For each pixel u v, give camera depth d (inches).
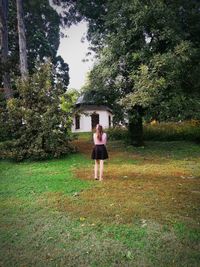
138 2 614.9
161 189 343.9
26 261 195.6
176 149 666.2
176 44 622.8
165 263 189.2
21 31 839.1
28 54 1175.6
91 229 239.3
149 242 216.1
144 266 186.9
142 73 582.9
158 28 633.6
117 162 536.1
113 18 661.9
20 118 595.8
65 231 237.6
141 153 632.4
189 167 478.3
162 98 610.9
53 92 616.1
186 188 347.9
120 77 682.8
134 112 669.9
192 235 223.9
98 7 810.8
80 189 350.0
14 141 579.5
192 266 184.9
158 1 621.9
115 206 287.3
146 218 256.4
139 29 624.4
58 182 387.5
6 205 303.1
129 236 225.8
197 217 257.0
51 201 310.3
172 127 845.2
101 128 392.2
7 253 206.2
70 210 281.4
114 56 655.1
